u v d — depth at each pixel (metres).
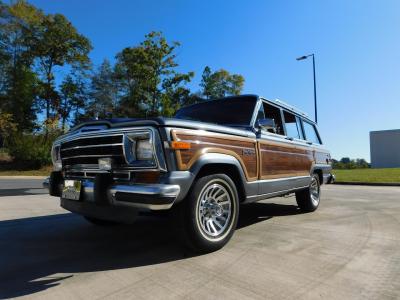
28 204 7.37
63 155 4.16
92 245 4.07
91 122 3.82
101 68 41.31
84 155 3.74
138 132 3.33
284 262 3.39
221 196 3.90
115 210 3.46
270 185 4.79
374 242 4.14
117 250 3.85
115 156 3.45
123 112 36.25
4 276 3.06
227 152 3.93
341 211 6.57
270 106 5.36
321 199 8.66
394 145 54.16
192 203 3.48
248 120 4.75
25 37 35.50
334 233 4.62
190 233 3.50
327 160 7.32
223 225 3.89
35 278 3.01
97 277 3.02
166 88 32.28
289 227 5.01
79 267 3.29
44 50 35.84
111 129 3.54
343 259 3.48
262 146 4.67
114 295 2.65
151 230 4.84
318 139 7.20
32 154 25.05
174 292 2.69
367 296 2.62
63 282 2.91
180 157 3.35
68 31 36.72
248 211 6.55
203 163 3.55
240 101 5.13
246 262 3.38
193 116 5.38
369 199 8.66
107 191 3.42
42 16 36.44
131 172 3.36
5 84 34.62
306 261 3.42
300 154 5.92
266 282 2.88
